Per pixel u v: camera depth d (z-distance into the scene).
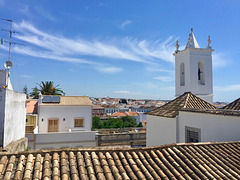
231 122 8.05
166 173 5.30
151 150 6.41
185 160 5.94
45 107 20.77
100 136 19.75
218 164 5.99
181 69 19.77
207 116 9.20
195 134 10.01
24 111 12.74
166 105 13.85
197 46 19.34
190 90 18.00
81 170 4.96
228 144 7.23
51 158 5.45
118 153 6.06
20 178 4.46
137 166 5.53
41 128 20.41
